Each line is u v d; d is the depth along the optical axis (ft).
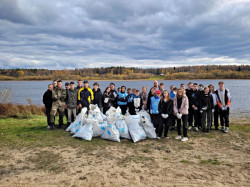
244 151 18.15
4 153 17.07
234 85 192.54
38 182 12.25
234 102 73.72
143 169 14.15
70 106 25.70
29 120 33.58
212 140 21.47
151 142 20.77
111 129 20.85
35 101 82.69
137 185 11.93
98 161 15.52
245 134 23.81
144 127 22.53
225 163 15.37
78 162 15.28
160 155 17.03
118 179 12.65
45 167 14.38
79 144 19.52
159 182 12.30
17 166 14.52
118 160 15.78
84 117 23.20
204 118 24.63
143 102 27.84
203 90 24.58
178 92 21.91
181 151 18.11
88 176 13.02
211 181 12.50
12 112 38.99
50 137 21.74
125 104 28.86
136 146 19.42
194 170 14.06
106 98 28.89
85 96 26.20
